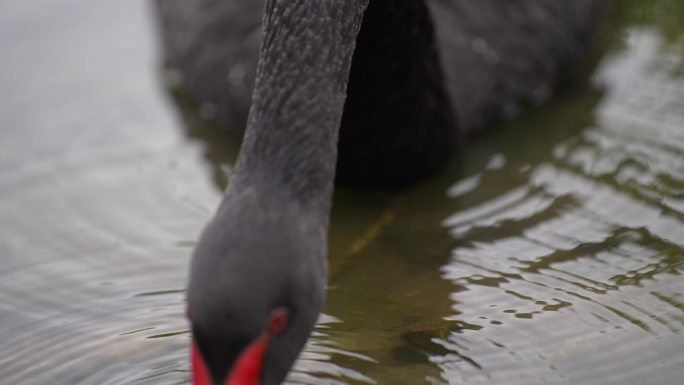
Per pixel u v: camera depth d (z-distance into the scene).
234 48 8.92
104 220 7.96
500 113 8.97
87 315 6.82
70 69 9.90
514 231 7.58
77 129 9.09
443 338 6.40
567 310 6.61
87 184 8.42
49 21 10.50
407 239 7.59
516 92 9.04
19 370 6.30
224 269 4.56
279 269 4.63
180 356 6.31
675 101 8.96
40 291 7.14
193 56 9.30
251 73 8.64
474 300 6.79
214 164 8.67
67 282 7.22
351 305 6.79
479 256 7.31
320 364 6.18
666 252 7.13
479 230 7.63
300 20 5.21
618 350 6.21
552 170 8.30
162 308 6.84
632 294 6.72
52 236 7.79
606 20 10.14
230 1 9.20
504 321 6.54
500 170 8.38
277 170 4.93
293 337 4.69
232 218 4.73
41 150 8.83
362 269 7.23
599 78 9.45
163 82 9.76
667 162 8.17
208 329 4.49
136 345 6.43
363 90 7.37
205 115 9.30
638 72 9.41
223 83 8.95
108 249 7.60
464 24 8.89
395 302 6.81
